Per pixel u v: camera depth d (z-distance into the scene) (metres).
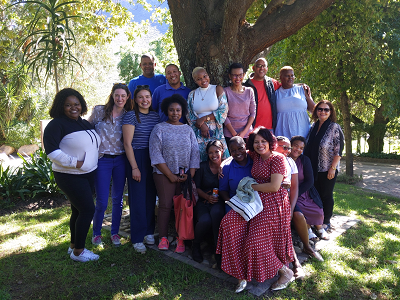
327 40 10.13
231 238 3.02
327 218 4.41
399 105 11.27
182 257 3.54
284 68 4.64
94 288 2.94
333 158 4.24
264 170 3.16
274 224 3.02
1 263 3.37
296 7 4.40
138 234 3.68
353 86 11.52
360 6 8.75
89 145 3.26
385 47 10.78
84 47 16.78
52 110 3.22
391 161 16.62
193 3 4.63
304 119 4.56
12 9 9.70
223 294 2.89
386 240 4.07
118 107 3.68
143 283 3.02
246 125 4.26
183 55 4.79
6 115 14.92
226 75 4.54
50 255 3.56
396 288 2.99
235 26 4.24
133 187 3.73
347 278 3.15
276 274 3.23
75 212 3.50
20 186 5.92
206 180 3.78
